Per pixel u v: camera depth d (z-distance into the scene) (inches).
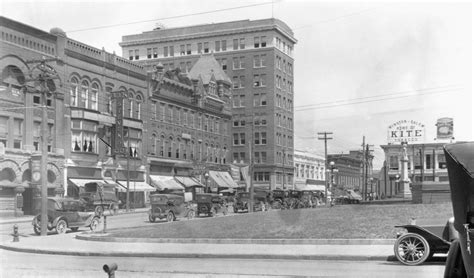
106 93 2175.2
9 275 509.0
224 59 2055.9
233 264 574.9
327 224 832.3
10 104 1695.4
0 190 1621.6
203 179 2386.8
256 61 1817.2
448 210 871.1
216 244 753.0
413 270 498.0
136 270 534.0
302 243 726.5
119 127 2130.9
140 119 2336.4
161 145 2481.5
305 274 484.7
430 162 1519.4
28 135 1758.1
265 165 1988.2
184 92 2511.1
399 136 1464.1
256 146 1951.3
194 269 535.8
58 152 1866.4
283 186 2048.5
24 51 1745.8
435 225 537.3
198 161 2386.8
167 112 2514.8
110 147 2132.1
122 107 2148.1
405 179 1560.0
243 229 847.7
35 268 556.7
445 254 605.0
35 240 907.4
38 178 1716.3
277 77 1792.6
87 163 2015.3
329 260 597.0
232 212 1918.1
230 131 2126.0
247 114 1934.1
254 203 1887.3
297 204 1979.6
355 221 838.5
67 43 1961.1
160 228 936.3
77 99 2018.9
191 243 776.9
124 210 2074.3
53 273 518.0
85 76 2065.7
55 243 834.2
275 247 697.0
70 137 1956.2
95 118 2059.5
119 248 727.7
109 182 2107.5
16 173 1675.7
